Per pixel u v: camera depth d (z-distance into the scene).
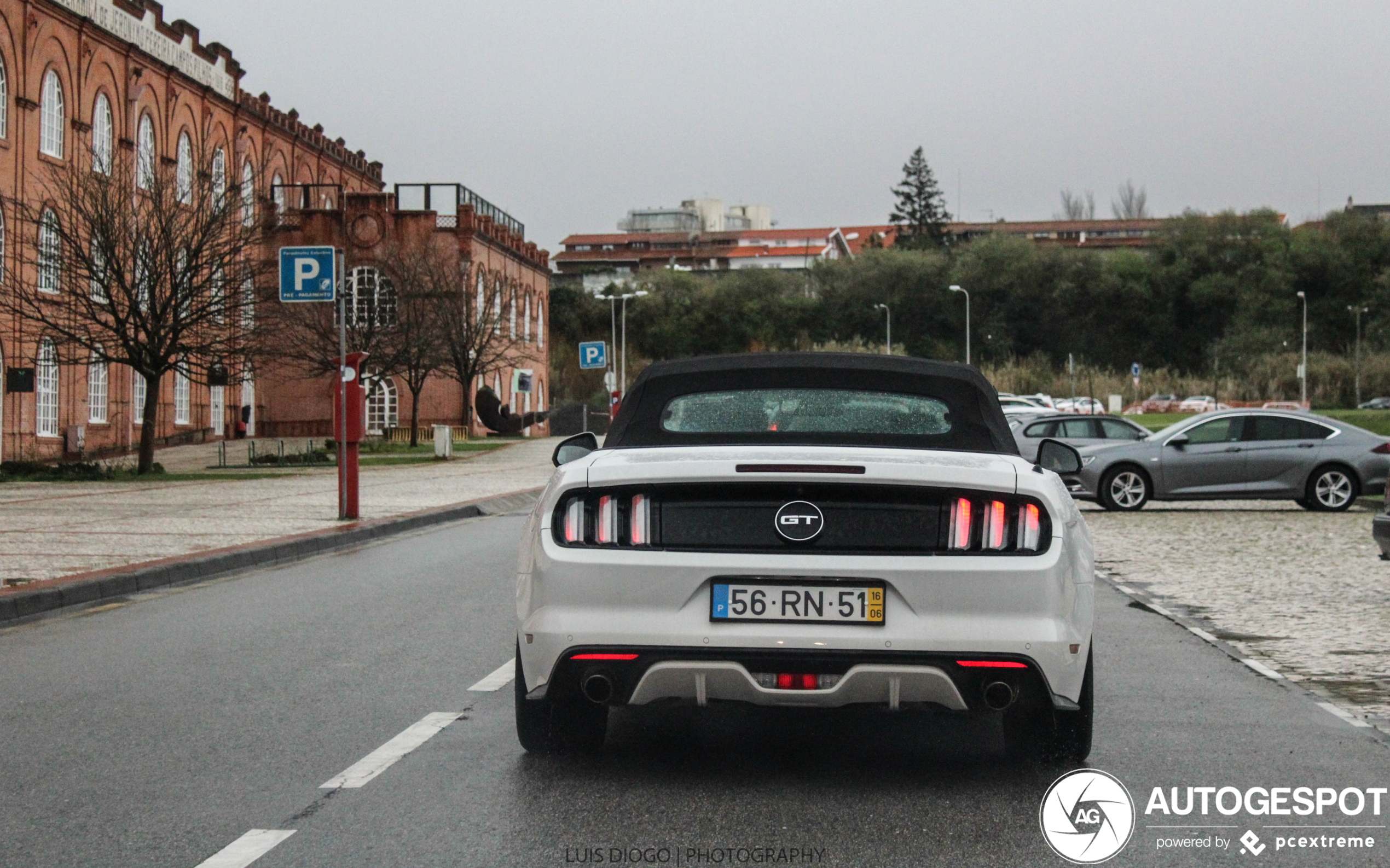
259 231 39.19
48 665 8.32
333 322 50.62
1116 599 11.52
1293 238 113.50
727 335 117.88
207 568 13.35
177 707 7.02
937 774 5.71
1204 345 113.31
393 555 15.39
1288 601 11.38
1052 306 114.75
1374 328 106.88
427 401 60.78
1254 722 6.74
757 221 188.62
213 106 53.41
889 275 116.88
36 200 38.88
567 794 5.36
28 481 29.66
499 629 9.69
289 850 4.65
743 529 5.23
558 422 75.12
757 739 6.36
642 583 5.19
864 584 5.13
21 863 4.52
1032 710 5.73
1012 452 6.07
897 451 5.79
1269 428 21.95
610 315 116.88
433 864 4.50
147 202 36.09
